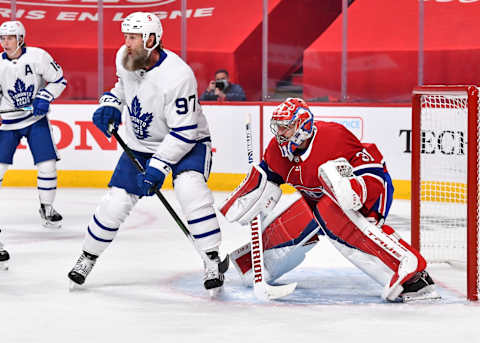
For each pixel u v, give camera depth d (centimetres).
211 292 550
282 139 517
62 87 853
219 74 1323
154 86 538
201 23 1546
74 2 1546
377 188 518
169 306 523
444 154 1010
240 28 1533
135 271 645
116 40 1530
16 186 1260
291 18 1498
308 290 578
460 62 1445
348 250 536
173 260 696
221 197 1167
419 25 1267
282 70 1512
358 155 524
